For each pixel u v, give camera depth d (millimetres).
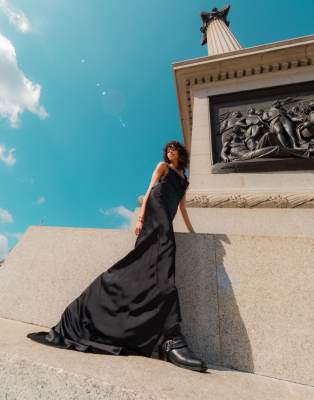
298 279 2617
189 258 2990
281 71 7121
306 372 2203
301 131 5785
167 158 3512
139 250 2627
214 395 1550
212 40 14031
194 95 7617
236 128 6422
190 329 2596
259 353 2361
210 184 5641
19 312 3334
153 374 1762
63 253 3652
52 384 1611
